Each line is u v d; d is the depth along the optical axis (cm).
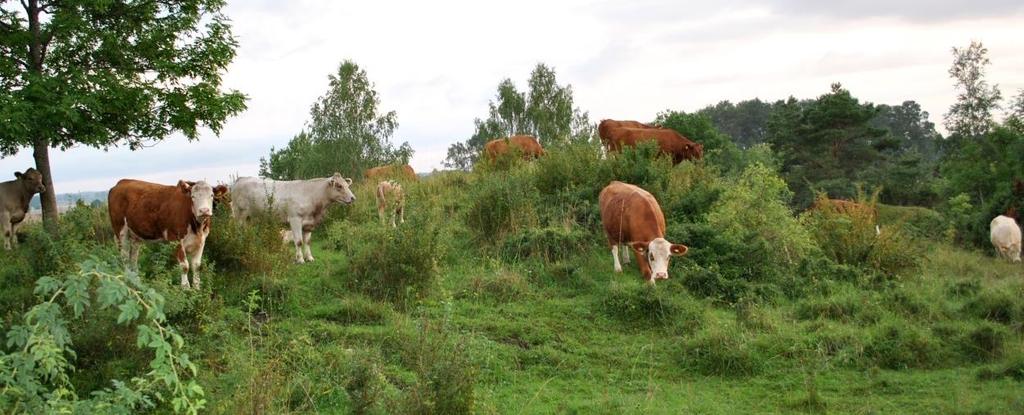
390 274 1104
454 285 1154
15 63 1443
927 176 4731
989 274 1548
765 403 791
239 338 867
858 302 1080
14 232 1602
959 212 2530
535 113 4669
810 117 5303
